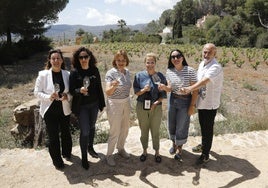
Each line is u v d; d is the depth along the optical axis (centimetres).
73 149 605
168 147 611
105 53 2809
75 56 501
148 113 523
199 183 489
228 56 2730
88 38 5247
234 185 483
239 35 5178
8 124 890
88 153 575
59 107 505
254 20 5641
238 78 1817
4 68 2055
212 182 492
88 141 551
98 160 559
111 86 485
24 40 3062
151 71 514
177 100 524
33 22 2888
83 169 529
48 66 523
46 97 490
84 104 505
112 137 529
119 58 500
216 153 590
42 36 3362
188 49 3078
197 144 628
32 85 1491
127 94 520
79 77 499
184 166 540
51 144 515
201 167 537
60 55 504
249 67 2219
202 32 6091
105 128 733
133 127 759
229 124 781
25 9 2556
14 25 2730
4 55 2256
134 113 918
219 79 501
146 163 548
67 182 493
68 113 514
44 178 504
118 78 492
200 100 516
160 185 484
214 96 509
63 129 536
